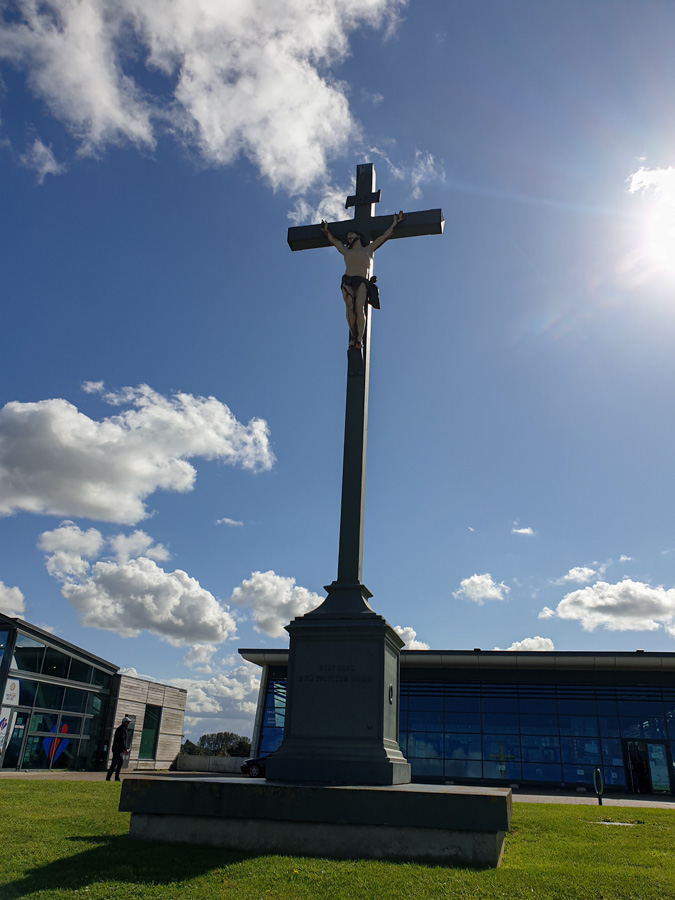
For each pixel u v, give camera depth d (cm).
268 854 658
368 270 1069
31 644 2458
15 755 2355
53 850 676
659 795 2853
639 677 3116
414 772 3116
